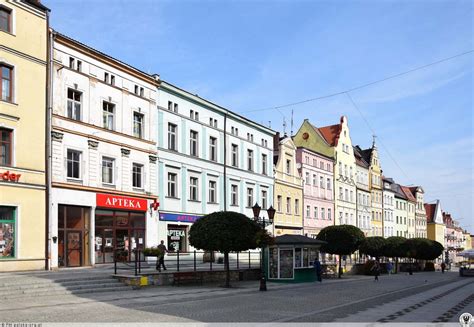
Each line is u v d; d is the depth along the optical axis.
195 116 43.03
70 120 30.84
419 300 23.02
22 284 20.44
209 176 44.44
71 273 25.64
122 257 34.09
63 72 30.70
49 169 29.11
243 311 17.38
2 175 26.47
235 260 46.31
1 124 26.77
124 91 35.31
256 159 52.44
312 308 18.78
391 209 95.38
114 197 33.53
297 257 35.09
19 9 28.23
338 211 71.50
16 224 27.09
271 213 29.27
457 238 152.38
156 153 37.88
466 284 38.47
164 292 23.30
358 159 83.94
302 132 73.75
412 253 64.44
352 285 34.06
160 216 37.81
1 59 26.97
